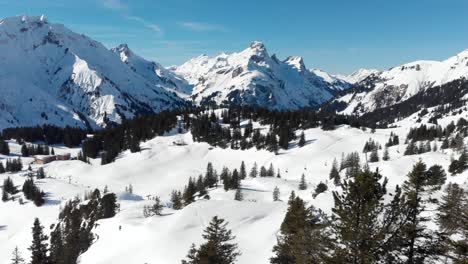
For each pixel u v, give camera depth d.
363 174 18.75
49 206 166.75
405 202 21.28
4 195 175.62
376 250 18.80
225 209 87.00
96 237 98.25
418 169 21.70
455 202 22.91
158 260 67.88
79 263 88.25
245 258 60.75
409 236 19.59
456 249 19.75
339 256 18.81
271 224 75.81
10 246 134.38
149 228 83.00
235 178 154.88
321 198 70.94
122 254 76.88
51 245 108.31
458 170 117.50
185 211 86.00
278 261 38.12
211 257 41.34
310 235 25.58
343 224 18.92
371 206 18.00
